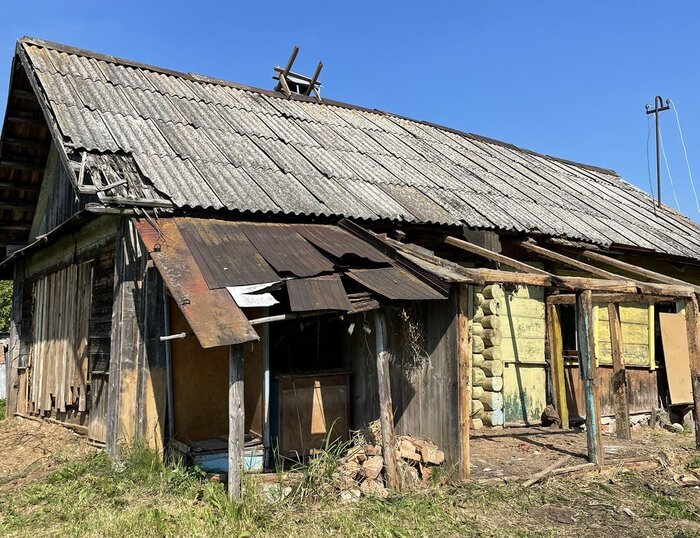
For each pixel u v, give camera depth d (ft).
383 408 19.77
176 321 22.68
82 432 27.43
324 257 21.83
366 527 16.55
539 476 21.53
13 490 20.79
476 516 17.85
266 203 24.68
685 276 41.55
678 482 22.33
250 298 18.74
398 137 41.52
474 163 41.16
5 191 36.35
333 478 19.24
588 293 23.57
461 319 20.62
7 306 72.33
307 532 16.10
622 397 30.96
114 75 33.37
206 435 22.79
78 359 28.43
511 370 31.91
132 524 16.28
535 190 39.22
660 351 38.40
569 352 33.94
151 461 20.81
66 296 30.91
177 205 22.52
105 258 26.68
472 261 31.58
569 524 17.80
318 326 28.40
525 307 32.83
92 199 26.07
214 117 33.19
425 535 16.25
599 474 22.79
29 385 35.60
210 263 19.97
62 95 28.17
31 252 36.19
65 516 17.52
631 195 48.83
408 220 27.22
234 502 17.30
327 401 25.64
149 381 22.02
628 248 34.68
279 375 24.71
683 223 45.19
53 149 34.37
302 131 35.96
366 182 30.83
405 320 22.54
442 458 20.70
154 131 28.37
